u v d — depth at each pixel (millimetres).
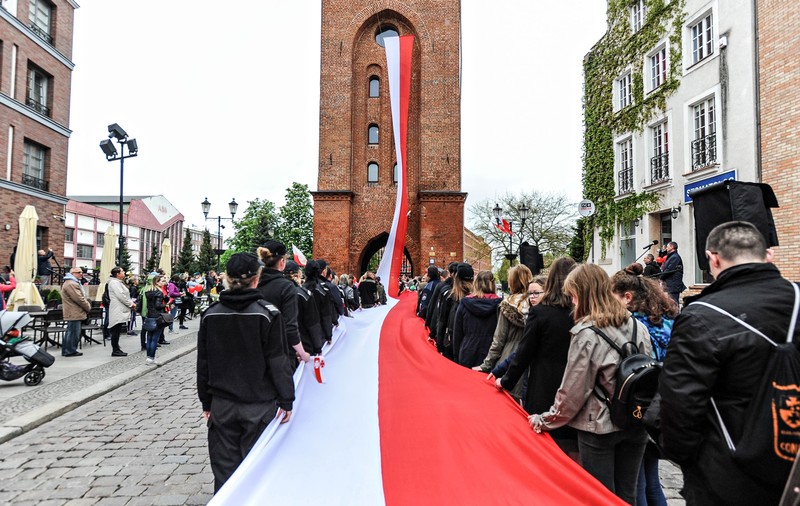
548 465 3023
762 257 2320
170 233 101438
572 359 3162
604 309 3197
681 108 15859
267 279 4492
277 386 3596
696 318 2242
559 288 3803
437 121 27656
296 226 52500
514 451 3260
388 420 3969
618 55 19891
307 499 3006
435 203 26984
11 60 21688
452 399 4207
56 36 24922
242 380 3531
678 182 15961
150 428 6418
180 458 5371
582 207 15859
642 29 18000
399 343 7691
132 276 16391
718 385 2199
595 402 3139
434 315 7707
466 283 6633
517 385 4645
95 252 71938
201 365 3623
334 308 8250
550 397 3668
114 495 4461
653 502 3590
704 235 3641
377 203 28469
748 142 12945
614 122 20109
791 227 11711
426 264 26578
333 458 3441
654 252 17375
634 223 18859
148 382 9148
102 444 5805
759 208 3383
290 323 4430
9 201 21641
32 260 14930
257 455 3223
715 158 14281
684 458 2277
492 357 4754
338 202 27422
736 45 13414
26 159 23438
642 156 18156
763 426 2020
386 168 28688
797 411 1975
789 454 1968
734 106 13484
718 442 2156
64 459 5332
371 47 29219
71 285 11469
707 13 14820
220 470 3496
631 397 2908
